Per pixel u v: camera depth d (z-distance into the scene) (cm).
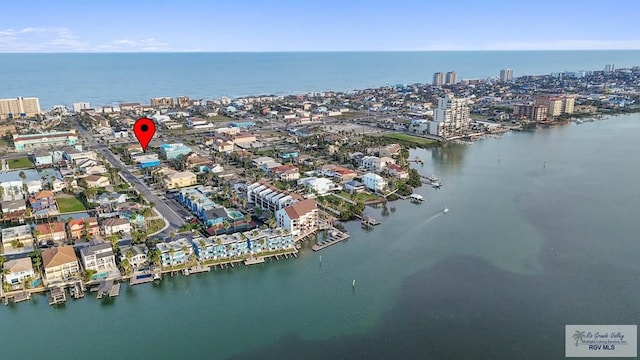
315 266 17888
